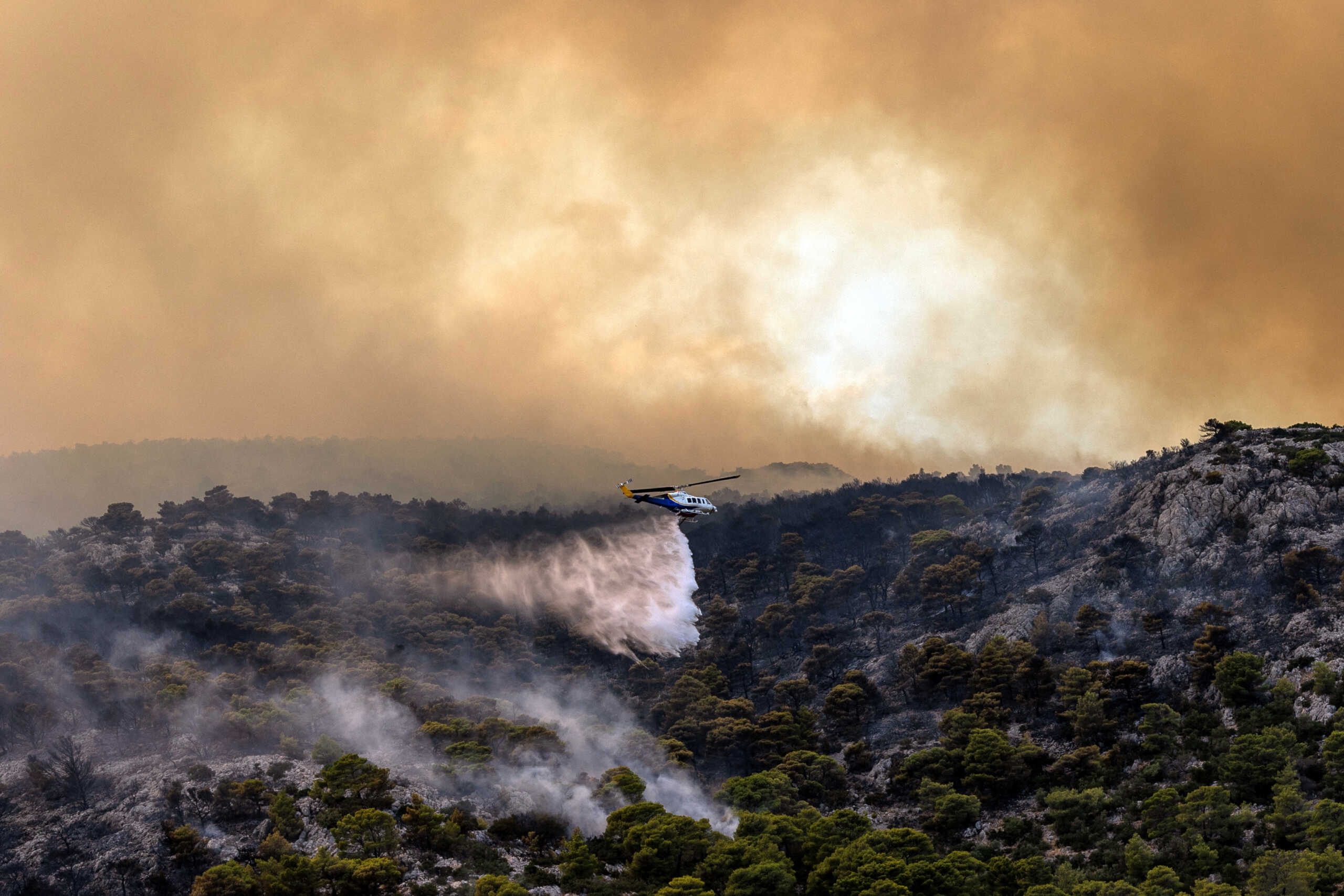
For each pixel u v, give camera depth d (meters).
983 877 170.00
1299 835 170.62
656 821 185.50
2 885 181.62
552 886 176.62
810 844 183.88
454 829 188.88
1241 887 162.50
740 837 188.75
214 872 161.25
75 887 180.25
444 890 169.75
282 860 165.38
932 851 177.38
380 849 177.50
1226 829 177.38
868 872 164.62
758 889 162.88
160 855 187.00
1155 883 158.75
